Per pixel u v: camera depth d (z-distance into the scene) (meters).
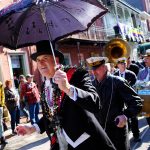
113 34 25.69
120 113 4.10
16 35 2.88
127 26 27.50
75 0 2.74
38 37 2.97
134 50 29.88
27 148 8.16
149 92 5.32
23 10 2.66
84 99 2.39
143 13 35.16
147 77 6.13
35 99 10.80
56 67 2.51
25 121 12.03
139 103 4.02
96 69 4.16
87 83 2.56
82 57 22.11
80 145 2.58
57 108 2.64
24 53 16.00
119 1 26.56
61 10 2.84
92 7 2.83
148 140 7.15
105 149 2.62
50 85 2.74
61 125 2.63
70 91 2.36
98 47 24.50
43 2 2.48
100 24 24.78
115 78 4.16
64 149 2.66
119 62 6.66
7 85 10.38
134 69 10.10
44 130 2.99
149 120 6.05
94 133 2.61
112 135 4.05
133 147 6.71
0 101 8.75
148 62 6.21
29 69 16.17
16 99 10.36
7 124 12.12
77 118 2.57
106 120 4.09
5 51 14.91
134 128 7.01
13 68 15.45
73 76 2.58
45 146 8.14
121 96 4.12
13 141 9.20
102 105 4.12
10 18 2.67
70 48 20.77
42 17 2.61
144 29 38.22
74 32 2.97
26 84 10.86
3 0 14.88
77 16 2.89
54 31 2.95
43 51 2.65
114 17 27.00
